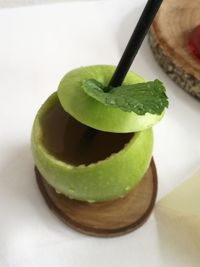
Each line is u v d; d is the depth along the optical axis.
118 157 0.19
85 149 0.20
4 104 0.26
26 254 0.21
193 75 0.28
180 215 0.23
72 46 0.31
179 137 0.26
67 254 0.21
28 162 0.24
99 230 0.22
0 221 0.22
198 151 0.26
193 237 0.22
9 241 0.21
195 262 0.21
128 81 0.20
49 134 0.21
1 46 0.30
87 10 0.34
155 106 0.17
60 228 0.22
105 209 0.22
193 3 0.32
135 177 0.20
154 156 0.25
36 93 0.27
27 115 0.26
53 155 0.20
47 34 0.31
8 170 0.24
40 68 0.29
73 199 0.22
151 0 0.17
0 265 0.20
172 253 0.22
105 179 0.20
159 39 0.30
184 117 0.28
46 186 0.23
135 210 0.22
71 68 0.29
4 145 0.25
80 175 0.19
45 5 0.33
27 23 0.32
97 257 0.21
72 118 0.21
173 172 0.25
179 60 0.28
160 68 0.30
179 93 0.29
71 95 0.19
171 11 0.31
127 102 0.17
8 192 0.23
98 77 0.20
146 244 0.22
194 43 0.29
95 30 0.32
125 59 0.18
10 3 0.36
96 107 0.18
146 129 0.20
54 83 0.28
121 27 0.33
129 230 0.22
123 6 0.35
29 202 0.23
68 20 0.33
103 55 0.31
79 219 0.22
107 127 0.18
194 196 0.23
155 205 0.23
